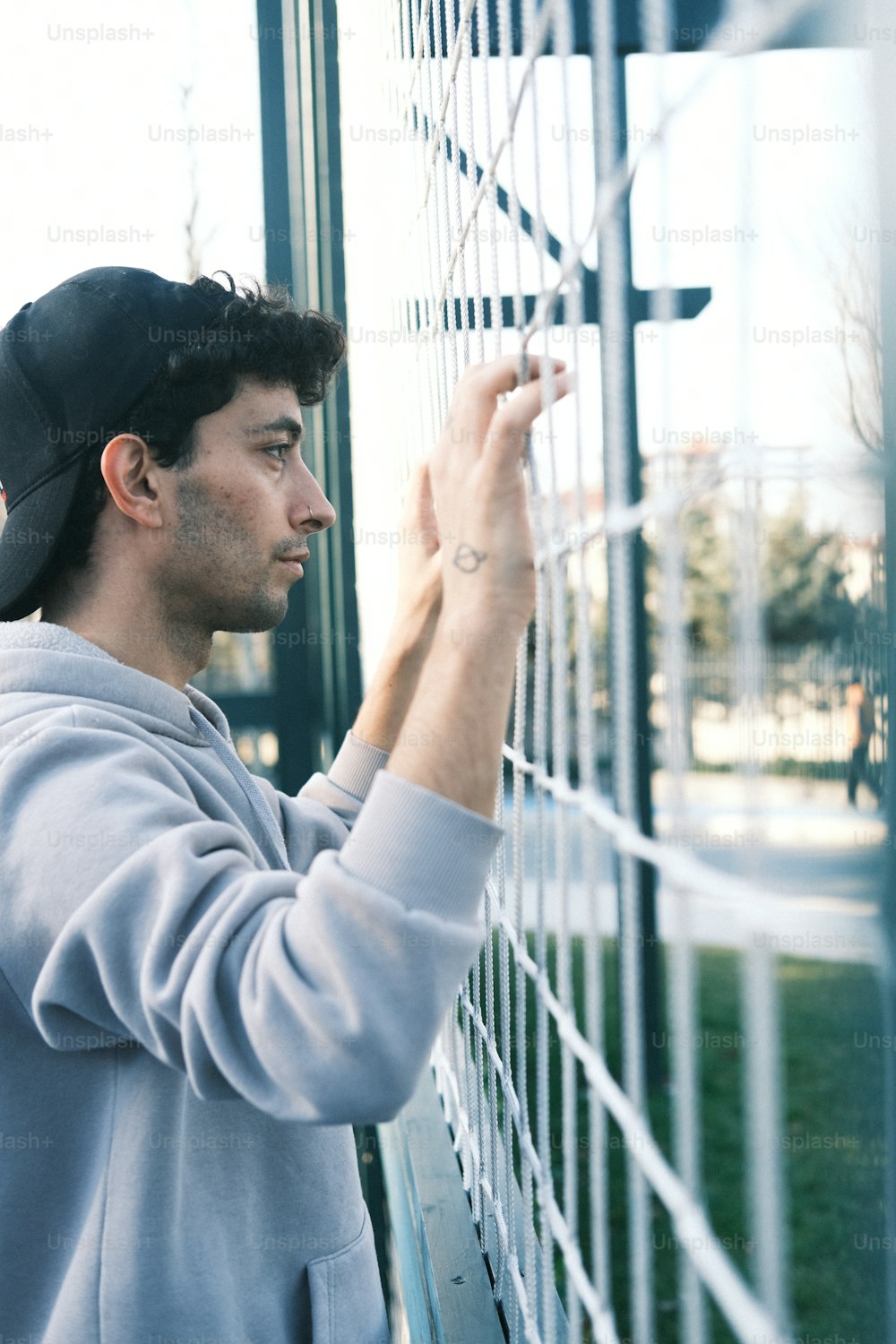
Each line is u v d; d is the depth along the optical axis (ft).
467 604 2.34
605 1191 1.88
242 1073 2.20
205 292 3.23
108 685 3.11
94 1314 2.70
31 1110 2.79
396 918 2.08
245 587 3.27
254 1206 2.97
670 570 1.28
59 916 2.46
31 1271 2.79
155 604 3.28
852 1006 5.47
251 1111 3.00
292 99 7.77
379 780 2.31
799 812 11.30
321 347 3.32
